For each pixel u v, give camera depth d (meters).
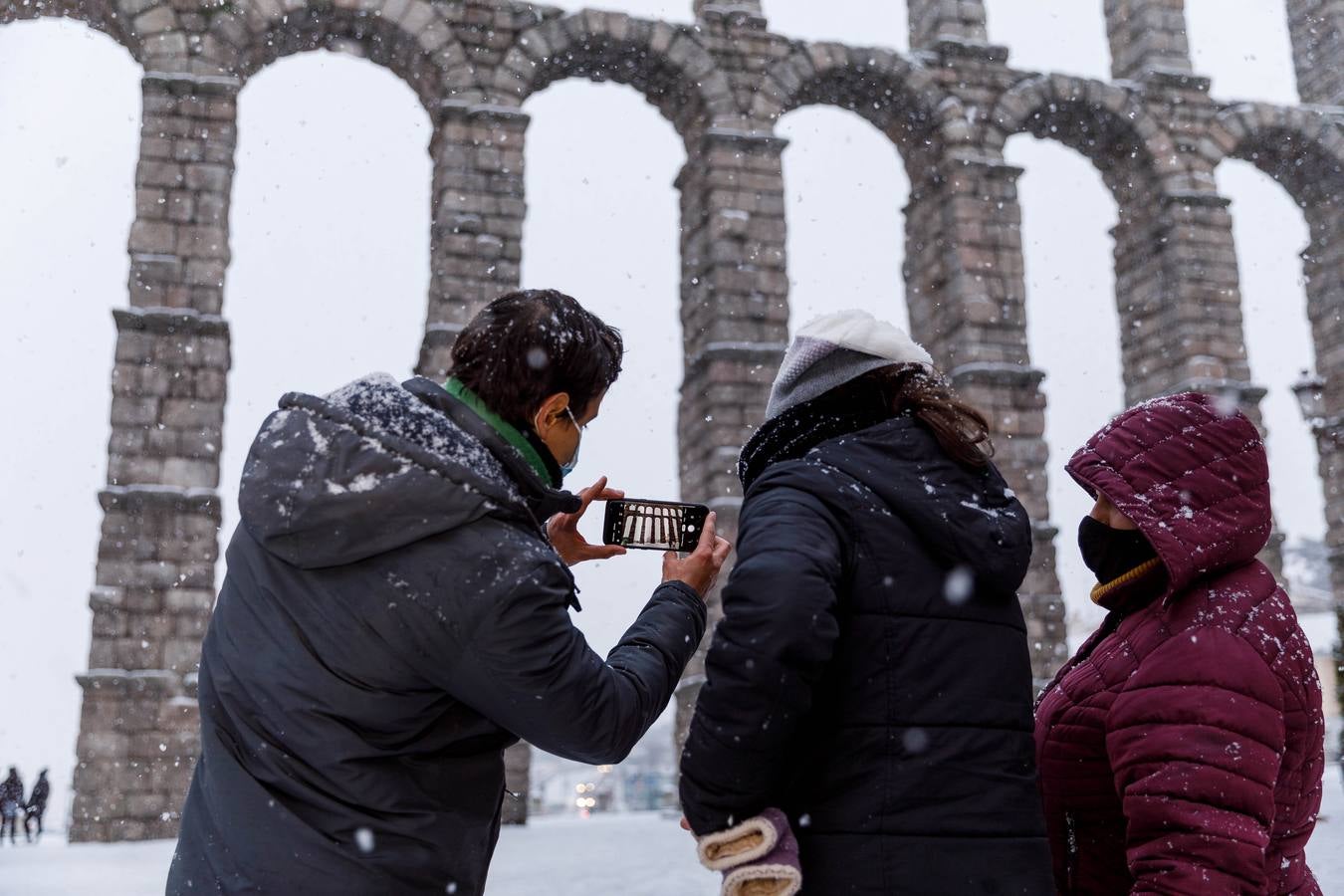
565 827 19.59
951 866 1.96
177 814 17.42
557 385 2.25
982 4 25.80
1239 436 2.31
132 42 21.31
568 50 23.17
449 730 2.07
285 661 2.00
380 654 1.97
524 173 21.81
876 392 2.36
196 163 20.25
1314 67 28.88
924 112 24.73
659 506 2.61
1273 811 1.99
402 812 1.98
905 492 2.13
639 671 2.22
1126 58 27.55
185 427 18.98
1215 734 1.99
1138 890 1.97
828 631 1.94
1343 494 25.58
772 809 2.00
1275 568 23.52
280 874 1.92
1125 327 26.48
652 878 9.45
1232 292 25.22
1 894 9.04
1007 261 23.81
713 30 23.83
